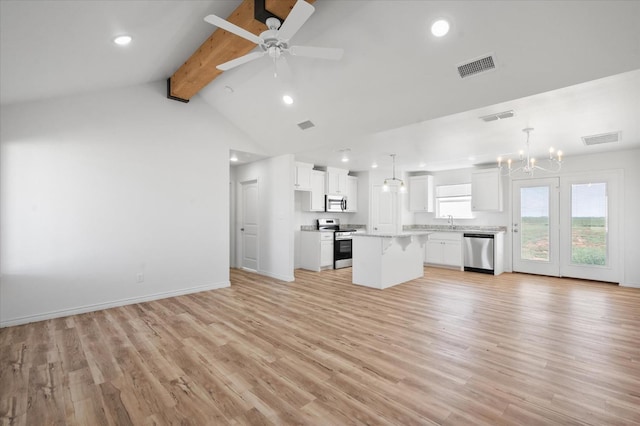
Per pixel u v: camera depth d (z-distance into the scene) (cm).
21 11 196
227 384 222
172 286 457
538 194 629
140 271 429
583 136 454
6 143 339
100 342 294
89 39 259
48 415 188
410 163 685
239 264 695
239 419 184
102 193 399
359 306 409
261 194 629
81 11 217
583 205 577
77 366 248
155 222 442
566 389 215
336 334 313
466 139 479
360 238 534
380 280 504
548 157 601
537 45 250
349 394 210
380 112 383
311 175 698
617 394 208
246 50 313
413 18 257
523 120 392
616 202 543
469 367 246
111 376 233
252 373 237
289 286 523
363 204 797
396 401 202
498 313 379
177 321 352
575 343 290
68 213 375
